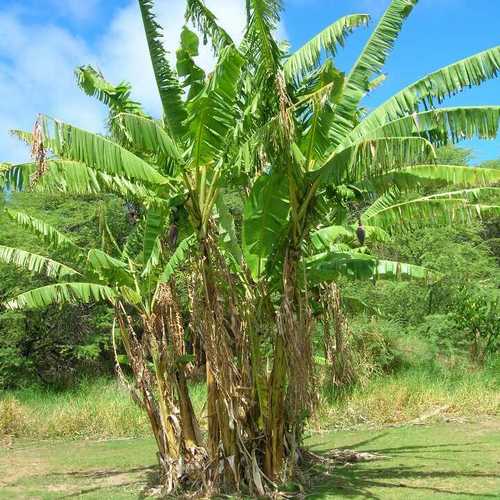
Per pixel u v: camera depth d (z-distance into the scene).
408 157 6.88
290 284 8.16
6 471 11.47
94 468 11.52
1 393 21.45
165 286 9.02
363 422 15.37
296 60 8.39
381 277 9.84
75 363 26.23
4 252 9.40
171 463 8.99
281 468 8.62
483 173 7.50
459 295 22.67
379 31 8.46
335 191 8.35
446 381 18.50
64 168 7.59
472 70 7.45
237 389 8.41
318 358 10.84
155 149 7.71
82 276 9.75
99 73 9.80
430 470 9.84
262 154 7.62
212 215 8.53
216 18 8.27
